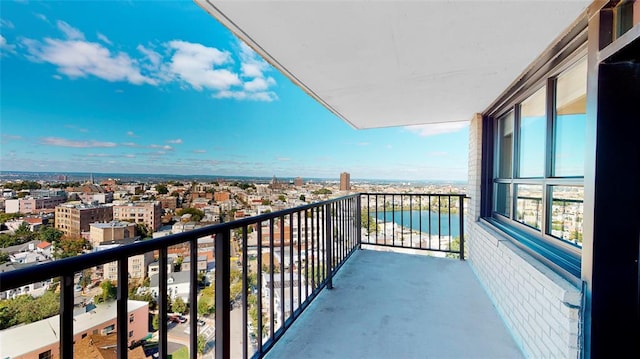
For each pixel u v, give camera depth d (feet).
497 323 7.23
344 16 5.07
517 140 8.52
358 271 11.09
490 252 8.80
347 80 8.29
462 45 6.04
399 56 6.68
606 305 4.16
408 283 9.86
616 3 4.07
